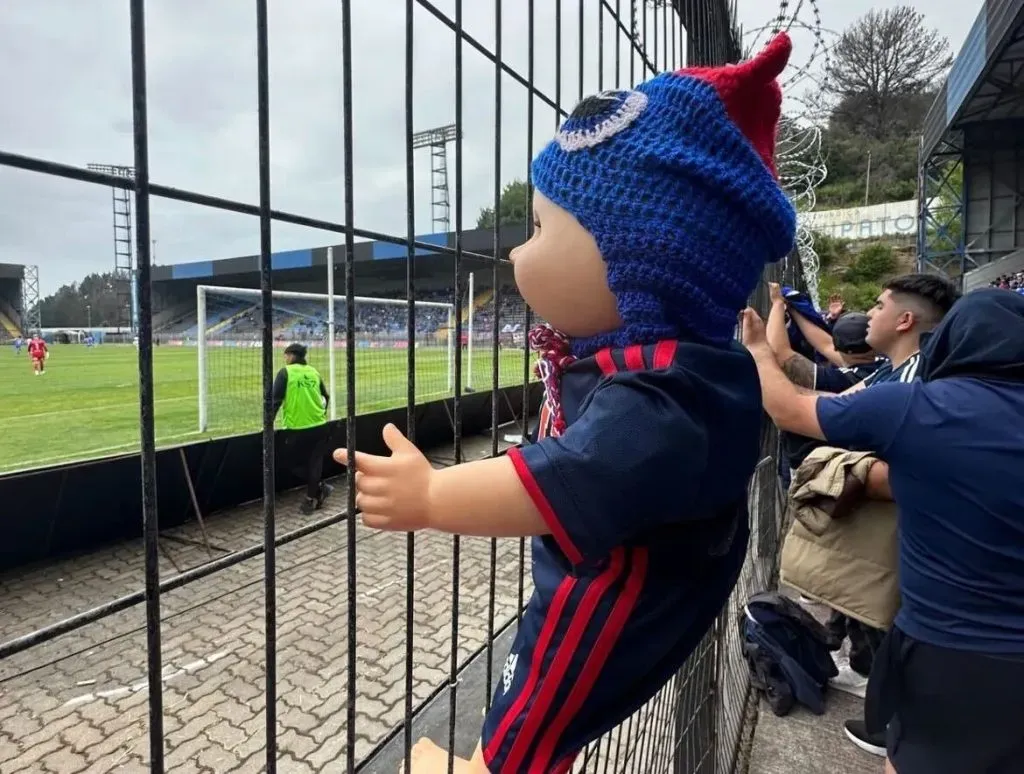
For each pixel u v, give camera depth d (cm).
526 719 87
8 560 482
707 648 202
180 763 290
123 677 353
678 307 80
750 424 87
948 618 147
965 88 1644
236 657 373
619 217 80
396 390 838
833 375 320
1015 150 1980
